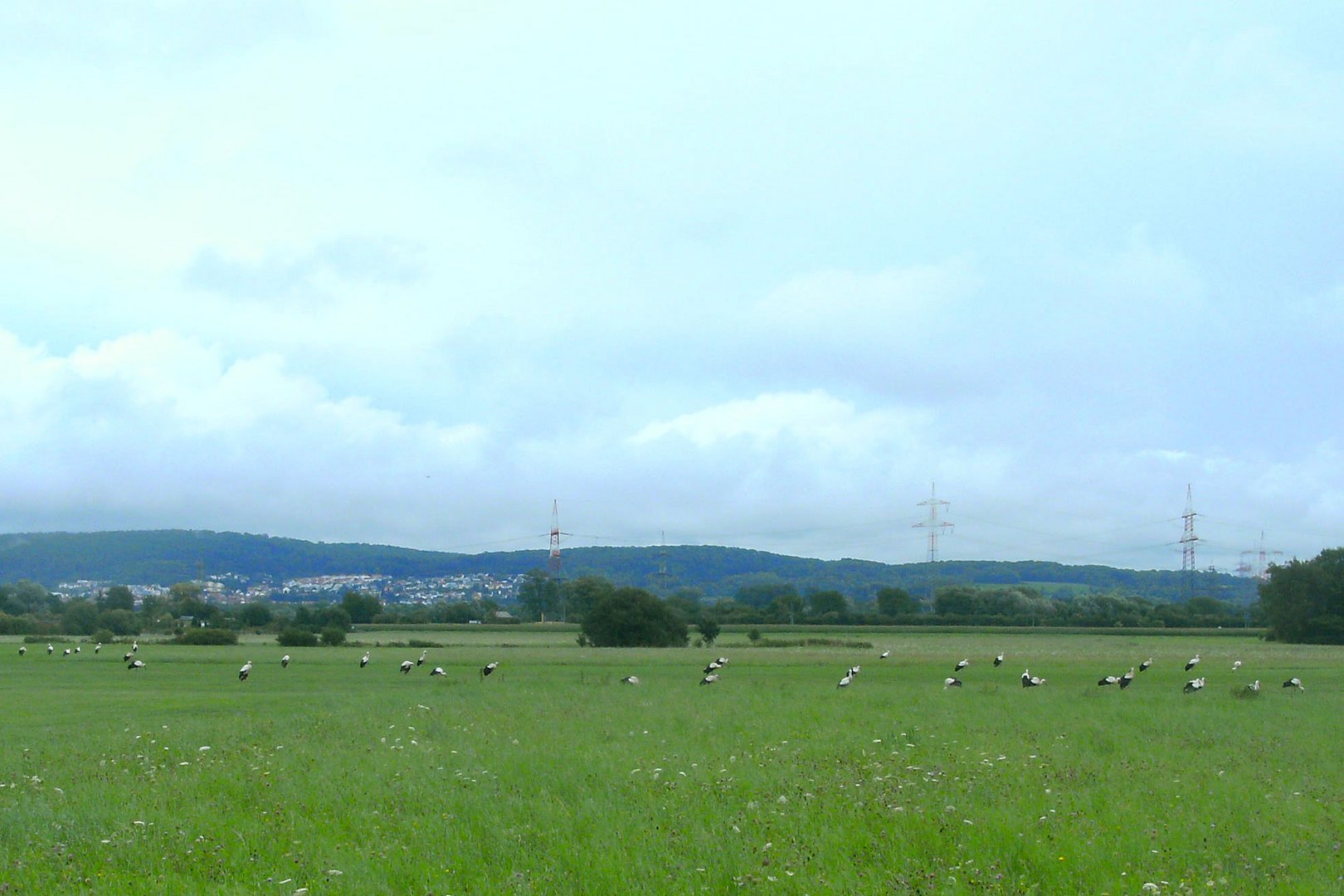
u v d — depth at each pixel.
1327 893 13.11
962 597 189.12
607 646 114.06
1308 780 21.22
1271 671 66.88
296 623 157.25
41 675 65.50
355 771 21.53
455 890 13.27
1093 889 13.16
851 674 56.88
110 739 30.05
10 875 13.99
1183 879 13.57
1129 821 16.48
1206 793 19.17
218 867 14.45
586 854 14.34
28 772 23.47
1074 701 42.19
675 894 12.85
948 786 19.41
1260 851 15.02
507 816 17.02
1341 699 45.38
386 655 88.50
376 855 14.73
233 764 23.22
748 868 13.68
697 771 21.20
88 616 152.12
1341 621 132.12
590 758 23.00
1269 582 140.88
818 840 15.16
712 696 44.84
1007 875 13.70
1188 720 33.34
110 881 13.69
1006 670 68.81
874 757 23.55
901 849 14.77
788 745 25.97
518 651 96.00
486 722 32.81
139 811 17.62
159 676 64.69
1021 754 24.34
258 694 51.06
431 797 18.50
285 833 16.08
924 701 41.75
